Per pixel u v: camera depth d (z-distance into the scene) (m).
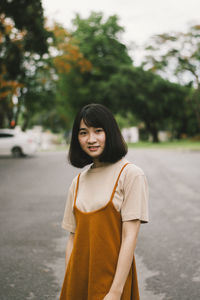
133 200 1.67
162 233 5.15
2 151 20.69
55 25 18.41
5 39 13.59
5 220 6.04
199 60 22.73
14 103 26.59
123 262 1.61
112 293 1.59
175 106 39.91
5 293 3.33
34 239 4.96
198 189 8.84
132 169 1.72
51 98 30.97
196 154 20.36
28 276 3.72
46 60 21.61
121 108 38.88
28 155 22.36
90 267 1.65
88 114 1.78
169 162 15.68
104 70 37.81
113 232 1.66
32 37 13.16
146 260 4.10
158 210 6.64
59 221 5.91
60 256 4.30
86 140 1.80
